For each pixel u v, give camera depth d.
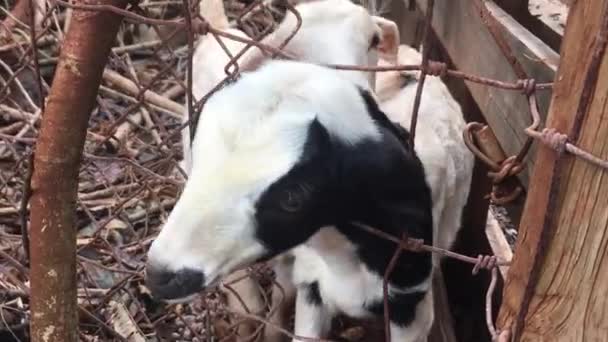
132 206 2.54
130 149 2.72
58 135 1.35
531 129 1.08
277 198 1.36
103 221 2.33
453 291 2.56
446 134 2.10
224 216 1.34
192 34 1.40
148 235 2.46
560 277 1.10
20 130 2.75
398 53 2.44
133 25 3.24
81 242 2.41
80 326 2.13
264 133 1.37
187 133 1.95
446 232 2.23
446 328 2.25
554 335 1.14
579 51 1.00
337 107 1.44
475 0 1.71
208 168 1.36
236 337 2.17
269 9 3.07
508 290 1.18
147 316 2.24
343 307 1.90
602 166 1.01
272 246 1.41
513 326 1.18
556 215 1.07
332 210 1.50
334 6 2.13
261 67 1.49
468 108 2.53
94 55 1.31
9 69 2.67
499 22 1.91
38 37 2.31
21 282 2.21
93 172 2.65
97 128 2.84
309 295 1.96
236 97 1.40
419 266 1.72
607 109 0.99
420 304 1.85
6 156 2.63
